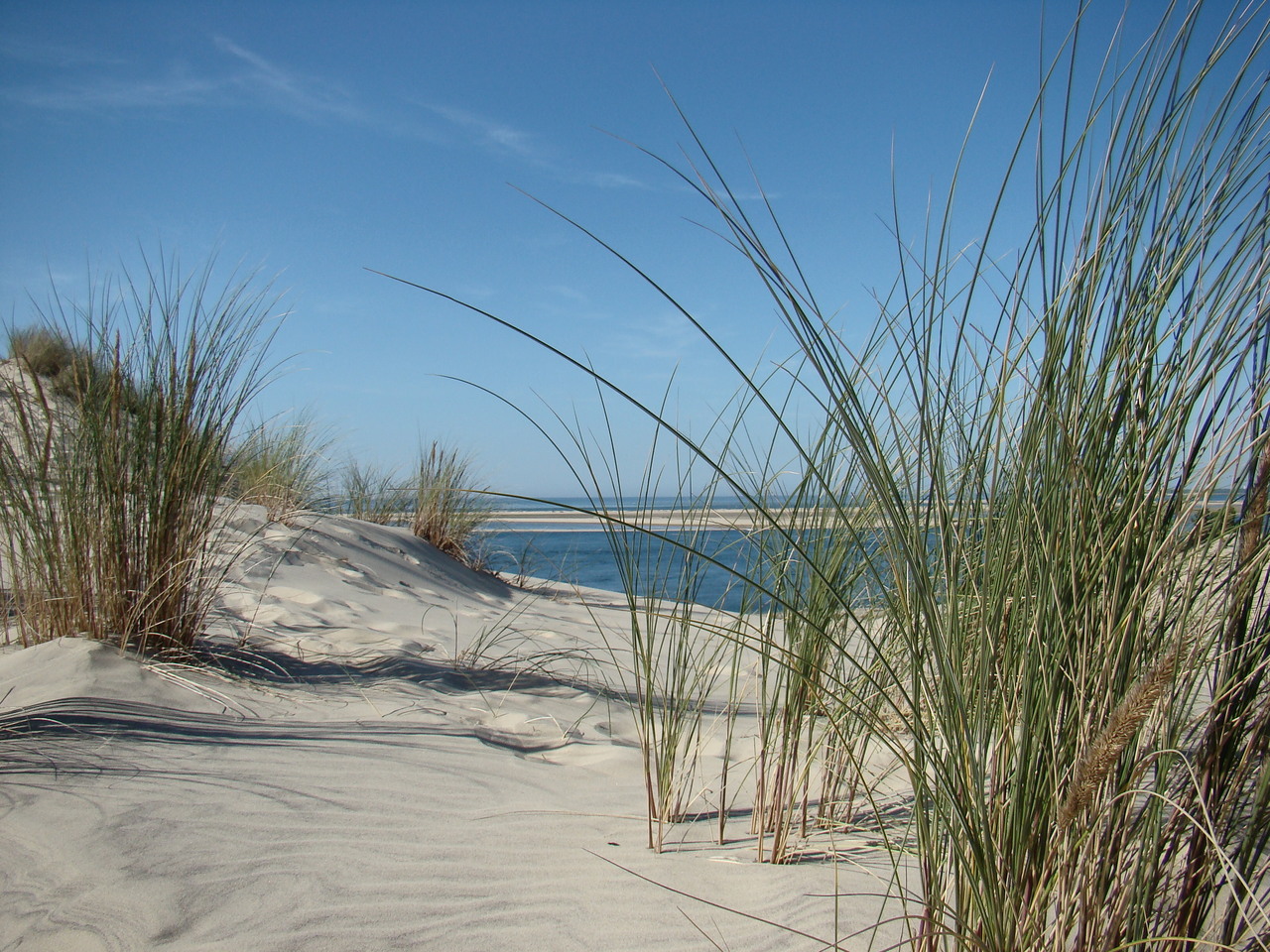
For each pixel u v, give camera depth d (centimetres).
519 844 226
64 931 161
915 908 190
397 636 504
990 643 137
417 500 988
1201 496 127
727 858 223
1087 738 125
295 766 267
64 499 371
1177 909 134
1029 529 134
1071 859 129
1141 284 130
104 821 207
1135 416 132
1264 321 123
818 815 246
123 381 388
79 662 324
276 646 430
